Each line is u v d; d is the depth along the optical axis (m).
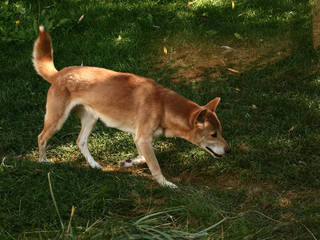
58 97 7.09
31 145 8.11
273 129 8.08
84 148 7.54
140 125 6.85
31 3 12.17
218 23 11.80
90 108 7.18
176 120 6.76
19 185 6.14
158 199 6.27
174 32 11.45
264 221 5.80
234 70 9.31
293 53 10.34
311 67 9.76
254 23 11.67
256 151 7.52
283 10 12.09
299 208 6.09
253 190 6.66
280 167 7.09
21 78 9.81
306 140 7.66
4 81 9.80
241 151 7.60
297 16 11.65
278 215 5.97
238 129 8.16
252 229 5.51
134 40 11.05
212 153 6.88
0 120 8.62
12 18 11.45
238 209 6.19
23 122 8.57
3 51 10.70
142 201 6.15
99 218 5.63
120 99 6.94
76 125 8.62
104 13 11.98
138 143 6.88
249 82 9.62
